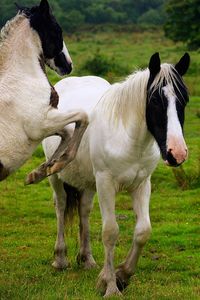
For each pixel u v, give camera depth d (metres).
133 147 7.87
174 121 7.30
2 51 8.16
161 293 8.18
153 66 7.56
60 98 9.60
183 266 9.64
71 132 8.30
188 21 51.81
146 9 97.44
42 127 7.95
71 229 10.38
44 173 8.12
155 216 12.79
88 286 8.55
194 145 18.88
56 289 8.45
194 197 14.23
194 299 7.96
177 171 15.38
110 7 93.50
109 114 8.13
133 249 8.19
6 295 8.16
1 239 11.63
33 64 8.14
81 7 85.88
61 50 8.38
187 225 12.00
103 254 10.36
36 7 8.27
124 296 8.02
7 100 7.88
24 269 9.68
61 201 9.71
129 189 8.23
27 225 12.66
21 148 7.96
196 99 27.08
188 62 7.67
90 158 8.50
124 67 34.62
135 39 64.00
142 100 7.80
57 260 9.68
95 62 34.56
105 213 8.14
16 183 16.03
